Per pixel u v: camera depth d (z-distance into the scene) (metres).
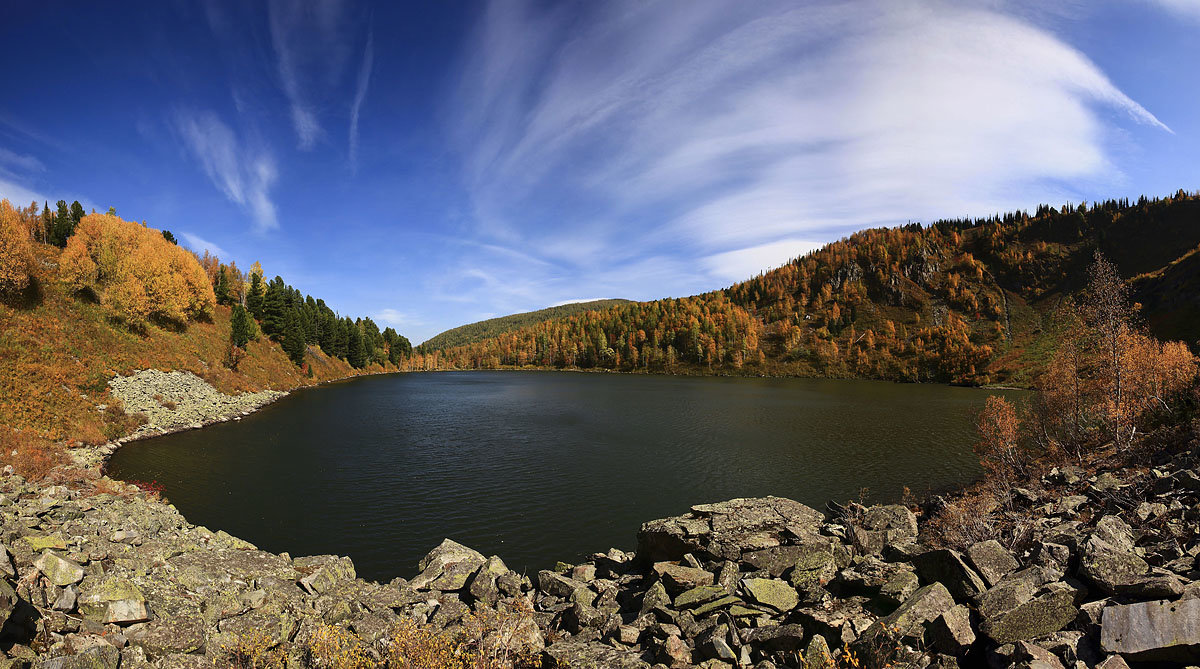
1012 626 8.94
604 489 39.81
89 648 9.73
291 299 167.38
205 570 15.05
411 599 15.88
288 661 11.30
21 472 29.48
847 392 136.50
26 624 9.80
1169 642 7.13
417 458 49.09
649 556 18.17
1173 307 132.12
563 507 35.47
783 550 14.74
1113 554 10.15
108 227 91.88
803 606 12.03
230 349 103.69
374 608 14.83
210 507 33.50
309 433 60.78
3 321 56.38
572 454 52.19
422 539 29.47
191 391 72.19
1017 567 11.53
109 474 38.72
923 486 41.50
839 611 11.09
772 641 10.48
